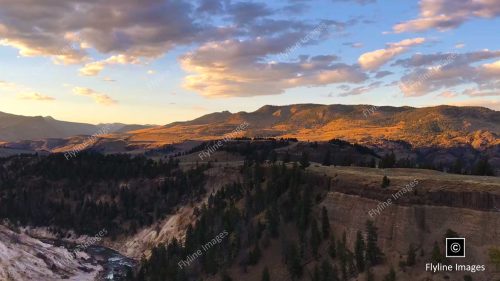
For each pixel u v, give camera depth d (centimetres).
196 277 14425
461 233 11350
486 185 11694
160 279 14425
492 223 11138
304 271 12938
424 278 10831
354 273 11962
